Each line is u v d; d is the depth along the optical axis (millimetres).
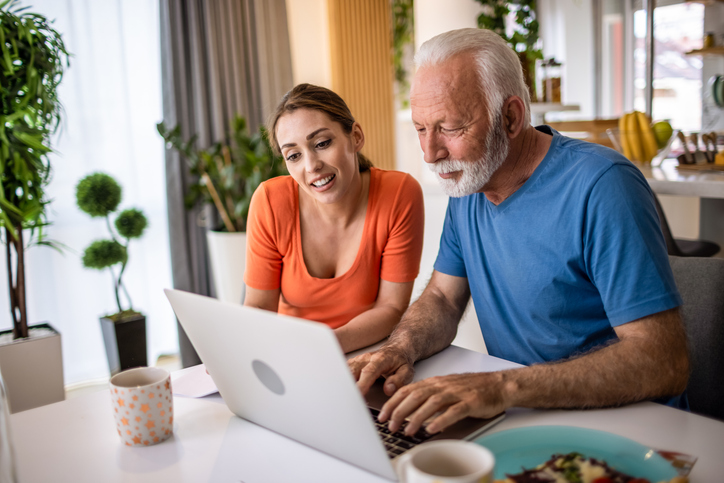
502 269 1160
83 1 3189
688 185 1746
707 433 730
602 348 911
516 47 2783
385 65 4754
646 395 836
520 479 642
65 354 3244
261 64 3836
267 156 3275
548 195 1063
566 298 1088
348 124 1287
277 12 3914
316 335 615
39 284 3148
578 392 806
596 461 663
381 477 672
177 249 3549
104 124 3336
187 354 3459
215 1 3617
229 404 852
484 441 720
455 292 1290
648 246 939
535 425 767
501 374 826
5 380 2256
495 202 1153
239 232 3301
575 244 1033
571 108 2773
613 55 5082
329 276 1398
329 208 1327
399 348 1019
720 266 1108
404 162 5176
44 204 2365
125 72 3357
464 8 2992
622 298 945
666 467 643
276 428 791
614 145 2215
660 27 4328
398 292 1377
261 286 1389
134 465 734
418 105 1071
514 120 1061
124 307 3430
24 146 2225
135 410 765
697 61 4191
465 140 1048
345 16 4441
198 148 3600
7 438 556
